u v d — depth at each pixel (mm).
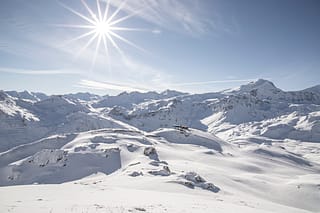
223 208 25203
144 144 181250
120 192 32469
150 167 85375
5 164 163500
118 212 17719
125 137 192625
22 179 126125
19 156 173125
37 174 127250
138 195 29953
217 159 157875
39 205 19922
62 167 130000
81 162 132625
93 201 23250
